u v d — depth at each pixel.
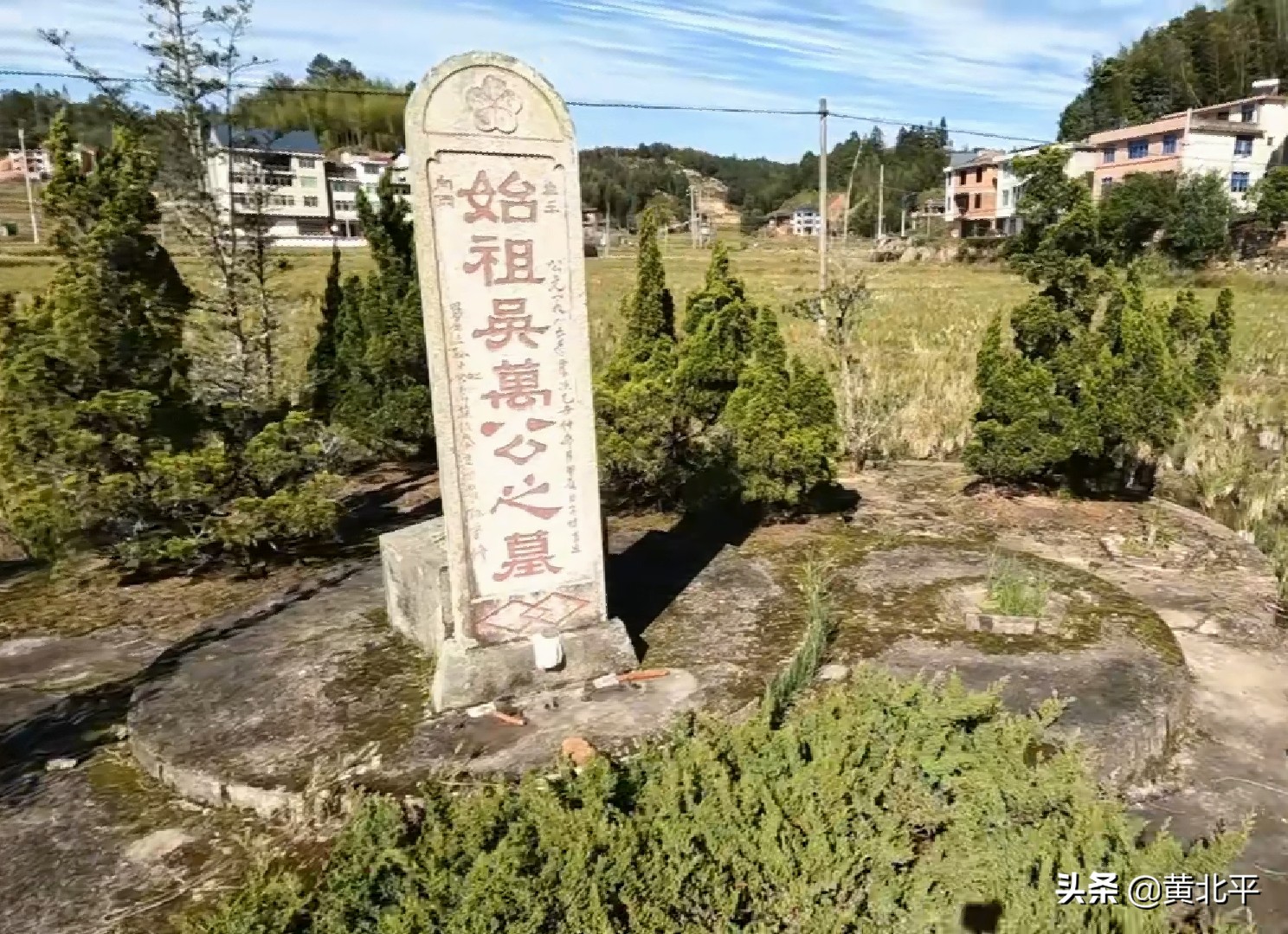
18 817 3.81
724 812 2.89
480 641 4.28
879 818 2.99
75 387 5.97
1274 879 3.48
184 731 4.18
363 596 5.77
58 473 5.97
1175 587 6.27
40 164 50.06
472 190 3.90
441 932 2.49
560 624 4.43
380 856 2.74
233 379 8.65
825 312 10.71
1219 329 10.01
